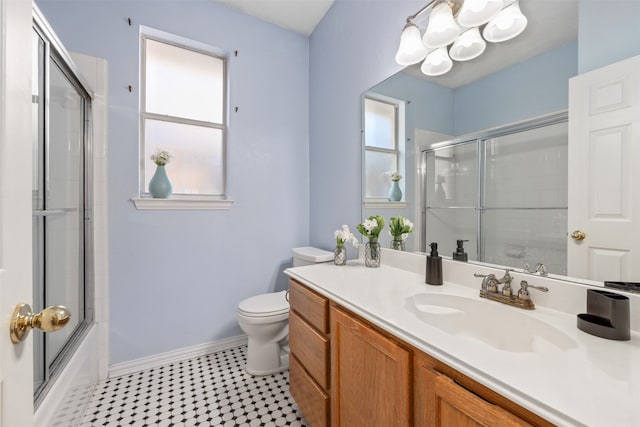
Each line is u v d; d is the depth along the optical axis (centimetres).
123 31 173
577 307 80
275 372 177
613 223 76
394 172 154
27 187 50
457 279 116
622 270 74
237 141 212
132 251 177
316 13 217
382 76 162
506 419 50
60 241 132
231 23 210
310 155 242
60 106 130
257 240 221
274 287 228
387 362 79
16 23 48
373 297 100
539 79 92
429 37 121
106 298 168
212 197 215
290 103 236
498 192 104
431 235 132
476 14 107
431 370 66
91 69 162
